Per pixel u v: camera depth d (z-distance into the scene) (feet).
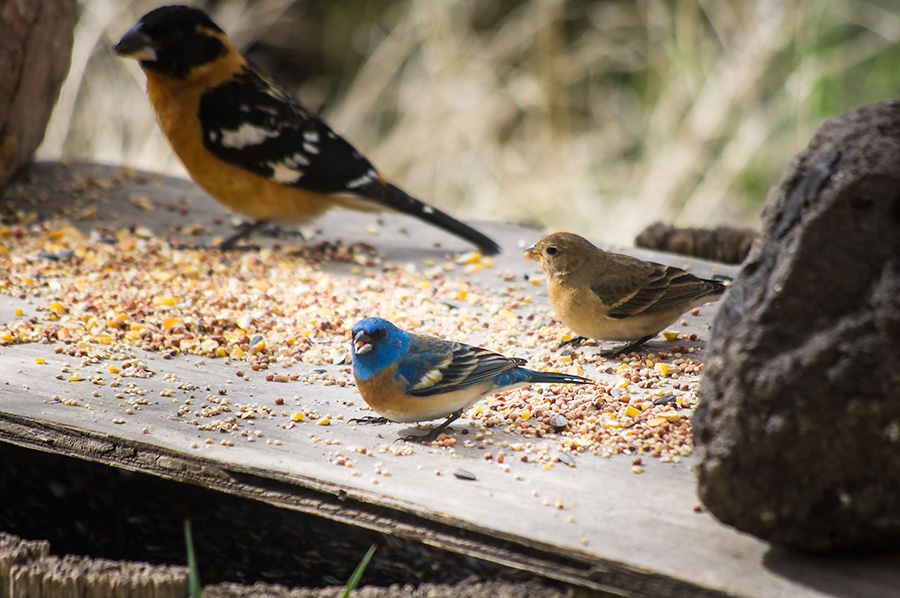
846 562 17.31
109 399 24.93
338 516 20.49
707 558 17.53
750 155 62.08
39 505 27.86
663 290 28.27
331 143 39.11
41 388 25.41
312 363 28.37
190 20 36.78
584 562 17.79
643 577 17.28
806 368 15.83
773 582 16.78
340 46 83.97
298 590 18.53
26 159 44.83
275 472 21.12
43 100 44.24
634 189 65.77
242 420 24.06
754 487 16.58
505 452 22.29
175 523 26.35
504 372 23.66
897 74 66.69
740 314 16.97
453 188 69.46
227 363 28.19
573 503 19.69
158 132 66.18
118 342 29.22
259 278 35.73
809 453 16.05
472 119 70.28
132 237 39.45
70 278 34.37
